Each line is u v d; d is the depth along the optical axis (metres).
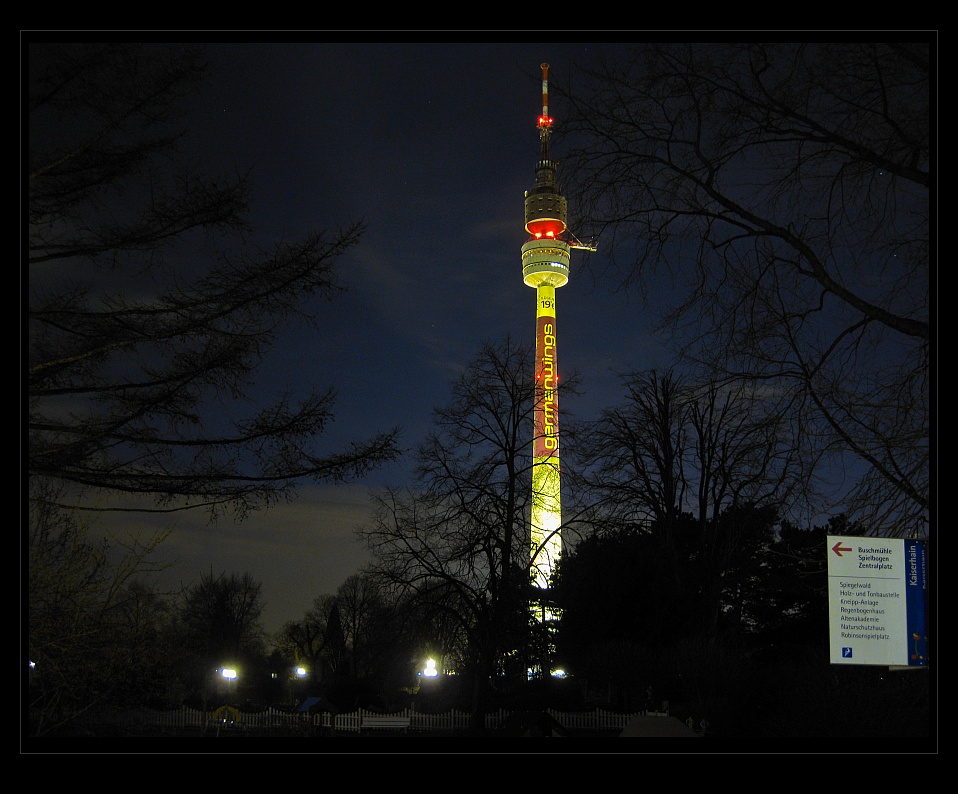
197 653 79.25
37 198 14.41
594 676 41.31
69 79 14.45
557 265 107.12
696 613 39.72
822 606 44.41
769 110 10.58
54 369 13.98
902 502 9.89
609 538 42.31
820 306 11.09
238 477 14.24
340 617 81.62
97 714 17.12
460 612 31.59
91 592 14.61
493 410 32.25
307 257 14.69
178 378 14.09
